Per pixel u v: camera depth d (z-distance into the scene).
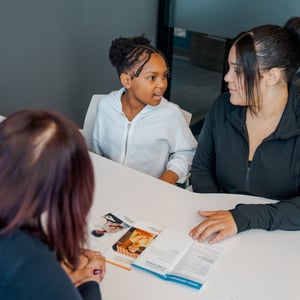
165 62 1.81
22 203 0.66
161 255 1.19
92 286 0.94
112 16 3.11
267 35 1.39
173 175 1.86
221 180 1.70
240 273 1.15
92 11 2.98
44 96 2.94
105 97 1.97
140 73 1.76
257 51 1.39
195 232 1.28
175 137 1.94
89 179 0.72
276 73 1.42
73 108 3.17
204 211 1.38
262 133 1.56
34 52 2.77
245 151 1.59
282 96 1.50
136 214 1.38
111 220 1.34
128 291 1.08
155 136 1.90
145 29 3.35
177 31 3.39
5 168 0.66
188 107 3.54
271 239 1.29
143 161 1.95
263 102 1.49
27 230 0.70
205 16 3.17
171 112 1.91
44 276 0.66
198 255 1.20
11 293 0.65
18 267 0.66
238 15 3.00
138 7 3.22
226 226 1.27
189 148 1.96
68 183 0.69
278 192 1.59
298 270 1.17
